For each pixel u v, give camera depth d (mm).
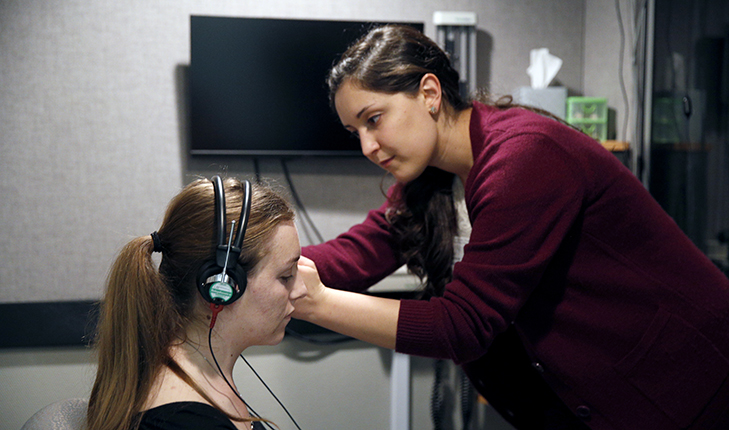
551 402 1288
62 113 2045
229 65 2070
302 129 2123
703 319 1017
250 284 745
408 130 1009
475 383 1375
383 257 1254
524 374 1309
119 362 726
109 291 752
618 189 988
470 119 1084
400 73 990
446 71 1078
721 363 1030
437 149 1082
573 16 2305
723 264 1770
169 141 2119
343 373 2055
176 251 748
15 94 2012
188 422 639
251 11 2125
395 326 947
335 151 2145
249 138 2107
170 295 748
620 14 2084
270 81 2096
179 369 719
